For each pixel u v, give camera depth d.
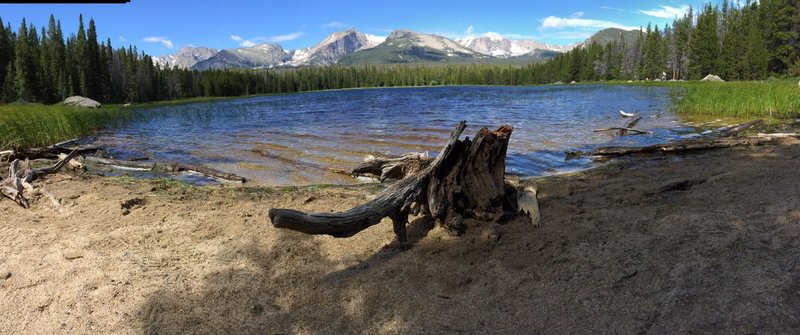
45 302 3.90
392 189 4.76
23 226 5.81
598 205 5.66
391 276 4.01
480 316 3.34
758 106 17.48
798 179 6.07
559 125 17.72
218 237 5.20
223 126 22.41
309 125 21.08
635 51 99.56
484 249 4.45
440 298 3.62
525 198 5.54
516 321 3.23
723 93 19.75
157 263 4.52
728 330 2.82
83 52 72.44
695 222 4.52
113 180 8.70
